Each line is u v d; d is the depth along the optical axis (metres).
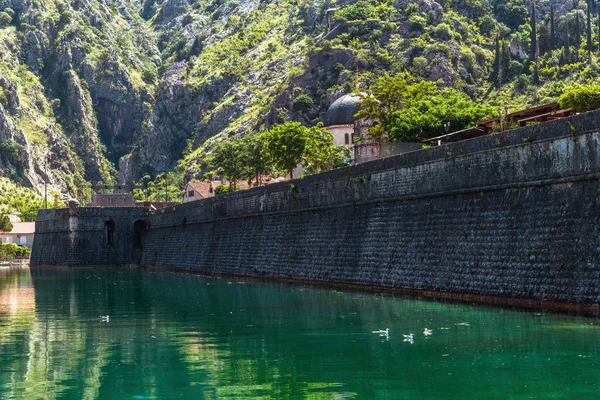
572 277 49.91
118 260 148.75
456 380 34.69
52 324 56.59
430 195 66.69
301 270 86.19
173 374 38.19
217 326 52.91
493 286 56.84
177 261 127.19
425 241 66.06
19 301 74.81
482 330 45.66
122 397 34.09
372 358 40.03
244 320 55.19
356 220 77.56
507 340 42.47
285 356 41.53
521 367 36.53
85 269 140.50
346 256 77.94
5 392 35.53
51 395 34.88
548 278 51.81
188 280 98.81
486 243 58.59
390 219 72.00
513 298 54.53
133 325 54.91
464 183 62.72
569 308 49.62
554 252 51.91
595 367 36.09
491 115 115.44
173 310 63.03
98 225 149.12
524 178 56.41
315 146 136.25
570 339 41.88
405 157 70.31
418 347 41.88
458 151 63.41
